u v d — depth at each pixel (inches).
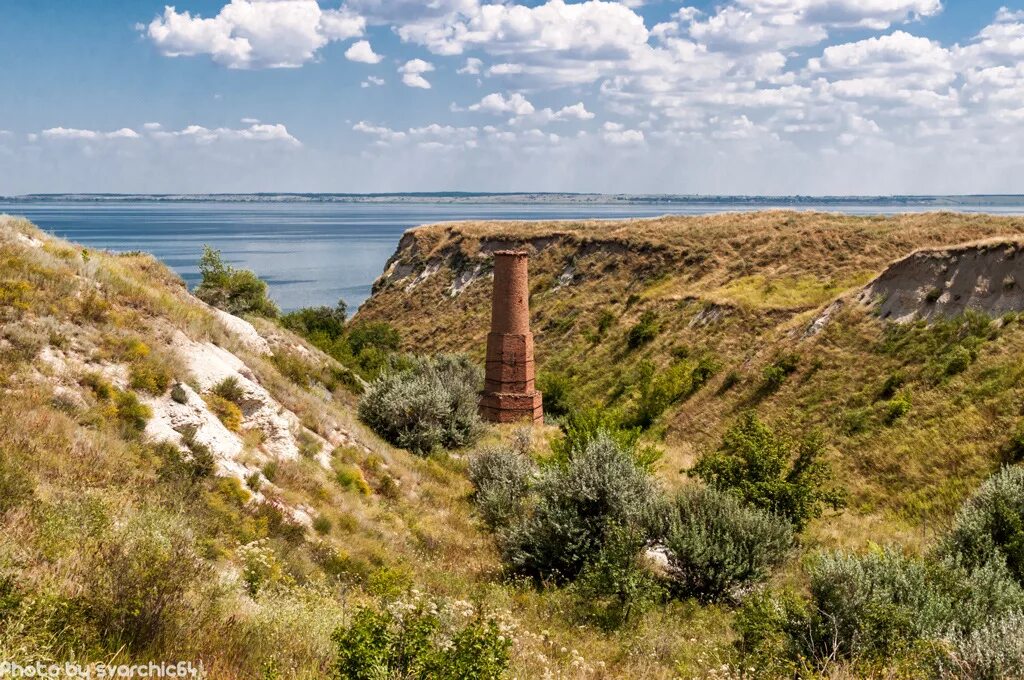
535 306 2699.3
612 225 3063.5
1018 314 1135.6
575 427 888.9
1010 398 943.7
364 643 213.3
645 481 656.4
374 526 564.7
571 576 577.6
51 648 193.2
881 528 805.9
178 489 428.1
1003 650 325.1
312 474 591.2
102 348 546.6
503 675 237.3
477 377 1309.1
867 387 1216.2
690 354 1823.3
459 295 3029.0
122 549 251.8
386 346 2645.2
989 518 568.4
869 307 1435.8
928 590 423.2
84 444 418.9
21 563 232.2
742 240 2450.8
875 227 2297.0
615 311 2352.4
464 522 680.4
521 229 3277.6
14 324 514.6
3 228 658.8
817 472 731.4
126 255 932.0
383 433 903.1
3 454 341.4
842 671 344.2
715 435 1350.9
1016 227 2070.6
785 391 1354.6
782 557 576.4
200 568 284.8
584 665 362.9
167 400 538.0
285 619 280.7
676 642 440.8
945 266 1353.3
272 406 652.1
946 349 1176.8
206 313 859.4
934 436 976.3
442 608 335.0
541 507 617.6
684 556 551.5
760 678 361.7
